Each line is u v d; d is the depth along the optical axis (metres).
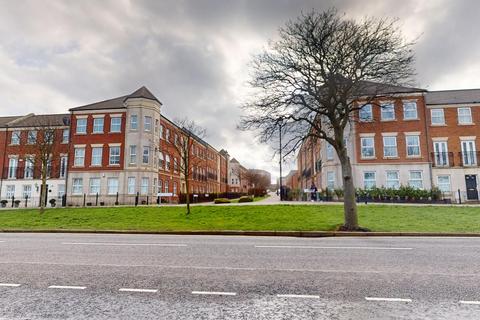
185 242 10.84
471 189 26.97
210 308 4.28
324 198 26.97
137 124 32.91
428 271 6.32
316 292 4.96
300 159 58.66
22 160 35.28
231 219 17.12
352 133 28.16
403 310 4.18
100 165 32.66
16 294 4.89
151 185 32.44
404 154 27.56
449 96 30.58
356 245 9.96
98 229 14.77
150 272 6.29
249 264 7.02
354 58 14.60
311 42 14.98
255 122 15.93
